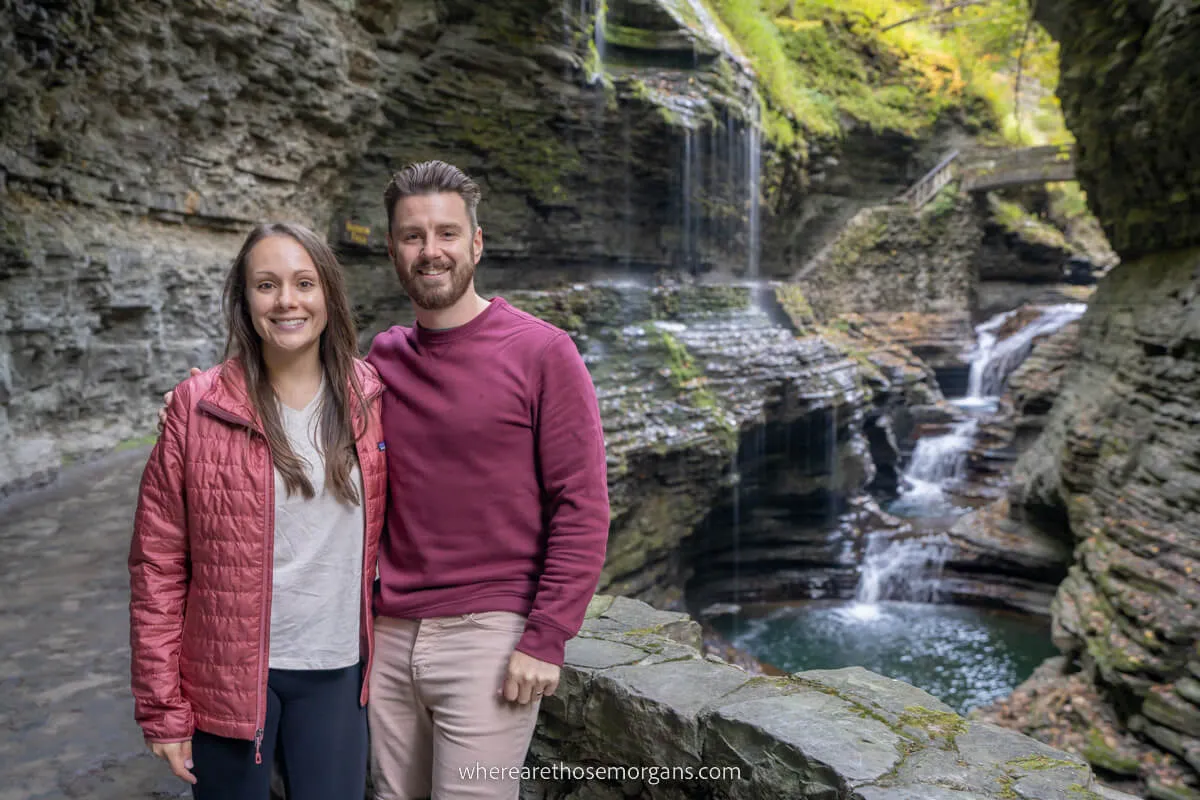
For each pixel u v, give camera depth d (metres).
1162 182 13.28
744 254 26.03
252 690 1.66
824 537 19.06
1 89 8.14
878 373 23.23
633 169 21.84
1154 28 11.54
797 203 30.61
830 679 2.31
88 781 2.74
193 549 1.68
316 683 1.75
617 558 14.59
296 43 13.57
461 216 1.77
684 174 22.44
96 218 10.27
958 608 17.53
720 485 16.58
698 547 18.14
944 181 31.38
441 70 17.78
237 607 1.66
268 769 1.72
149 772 2.82
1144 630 9.21
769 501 19.30
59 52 9.08
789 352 19.39
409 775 1.94
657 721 2.18
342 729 1.78
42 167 9.20
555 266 21.42
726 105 22.84
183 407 1.68
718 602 18.44
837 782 1.80
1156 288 13.55
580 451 1.75
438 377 1.79
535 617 1.69
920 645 15.53
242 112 13.19
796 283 29.25
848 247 30.86
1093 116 14.40
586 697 2.37
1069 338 23.39
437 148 18.25
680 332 18.19
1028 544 17.30
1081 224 36.34
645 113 20.98
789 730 1.97
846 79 31.66
